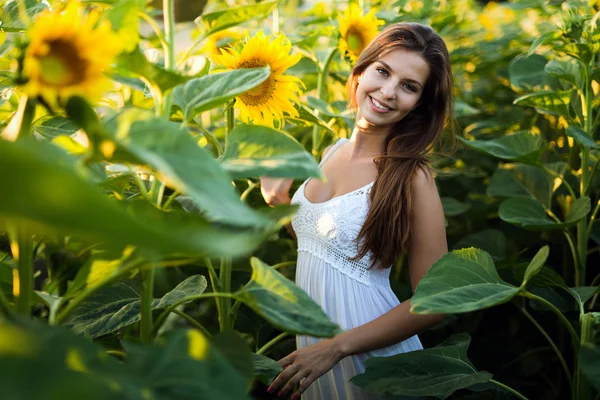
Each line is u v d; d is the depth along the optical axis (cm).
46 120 137
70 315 142
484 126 312
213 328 267
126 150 83
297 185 240
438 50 192
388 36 193
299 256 201
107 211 61
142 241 65
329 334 105
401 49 190
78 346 81
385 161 191
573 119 235
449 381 151
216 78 127
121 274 113
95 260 106
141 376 84
